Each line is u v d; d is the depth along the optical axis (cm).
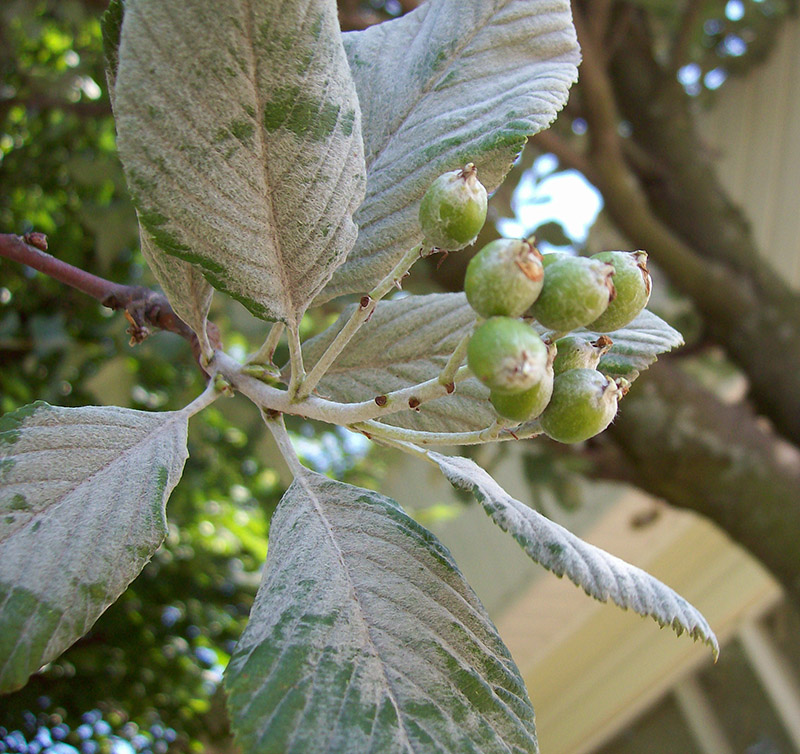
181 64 12
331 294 17
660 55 73
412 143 17
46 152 58
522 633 97
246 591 58
